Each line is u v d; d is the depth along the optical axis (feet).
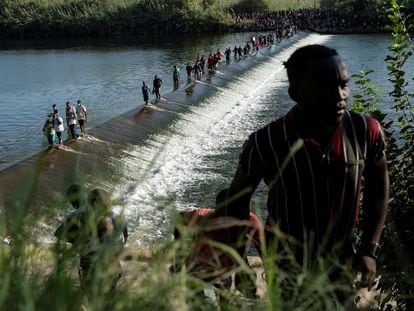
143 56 197.36
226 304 6.39
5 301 4.71
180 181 66.33
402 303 11.78
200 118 98.27
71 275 5.42
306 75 8.05
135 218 6.36
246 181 8.80
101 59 192.75
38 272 5.22
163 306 5.33
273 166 8.51
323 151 8.21
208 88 120.57
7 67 181.37
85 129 73.51
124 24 282.77
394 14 18.83
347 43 217.36
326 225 8.38
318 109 8.05
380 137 8.61
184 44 233.96
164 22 280.92
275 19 276.82
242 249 8.20
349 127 8.43
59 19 284.82
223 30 279.08
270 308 6.06
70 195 6.41
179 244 5.77
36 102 121.70
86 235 5.75
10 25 286.46
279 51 191.83
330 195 8.30
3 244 5.39
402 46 18.54
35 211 6.05
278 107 113.60
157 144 77.71
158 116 90.12
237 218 8.89
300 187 8.33
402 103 18.69
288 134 8.31
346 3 263.29
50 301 4.82
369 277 8.68
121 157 67.87
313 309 6.30
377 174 8.78
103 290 5.17
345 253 8.75
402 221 14.96
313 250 8.39
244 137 89.81
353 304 8.16
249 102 119.14
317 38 238.89
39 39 282.97
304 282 6.69
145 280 5.44
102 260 5.38
